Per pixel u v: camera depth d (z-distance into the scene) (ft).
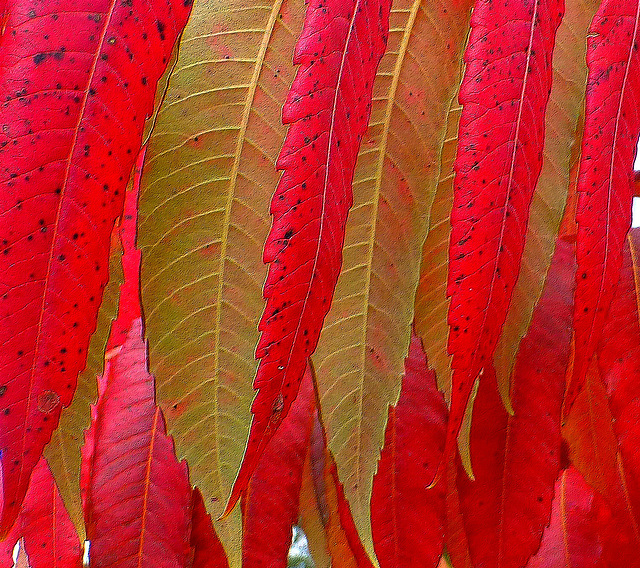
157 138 0.88
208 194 0.89
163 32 0.83
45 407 0.82
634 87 0.89
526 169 0.86
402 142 0.93
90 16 0.82
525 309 0.97
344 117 0.84
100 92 0.82
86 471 1.10
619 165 0.89
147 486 1.07
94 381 0.89
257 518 1.07
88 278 0.83
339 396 0.94
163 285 0.88
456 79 0.94
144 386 1.09
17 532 1.05
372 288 0.94
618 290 1.10
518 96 0.86
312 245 0.83
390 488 1.07
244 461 0.82
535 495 1.08
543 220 0.97
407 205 0.94
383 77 0.93
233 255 0.89
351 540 1.07
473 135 0.85
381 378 0.94
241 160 0.89
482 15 0.85
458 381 0.86
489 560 1.07
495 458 1.08
